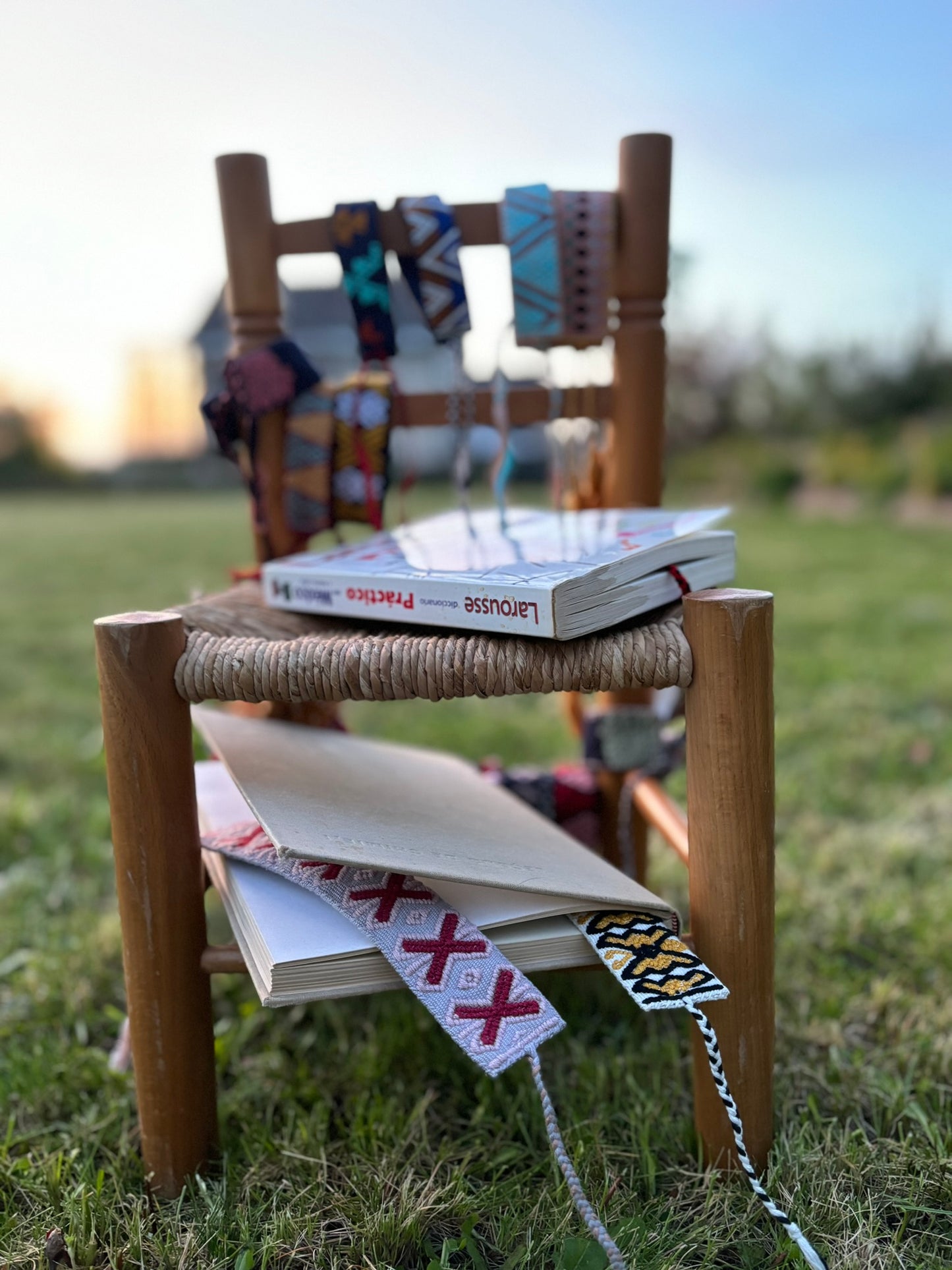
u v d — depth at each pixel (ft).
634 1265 2.59
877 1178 3.00
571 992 4.03
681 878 5.11
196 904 2.93
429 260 3.58
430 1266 2.62
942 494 23.22
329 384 3.83
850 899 4.88
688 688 2.72
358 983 2.55
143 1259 2.74
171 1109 2.97
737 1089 2.89
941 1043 3.64
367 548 3.47
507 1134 3.24
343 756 3.55
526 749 7.28
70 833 5.83
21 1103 3.47
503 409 3.67
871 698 8.12
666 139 3.64
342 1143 3.19
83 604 13.26
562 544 3.12
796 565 15.23
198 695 2.78
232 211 3.67
